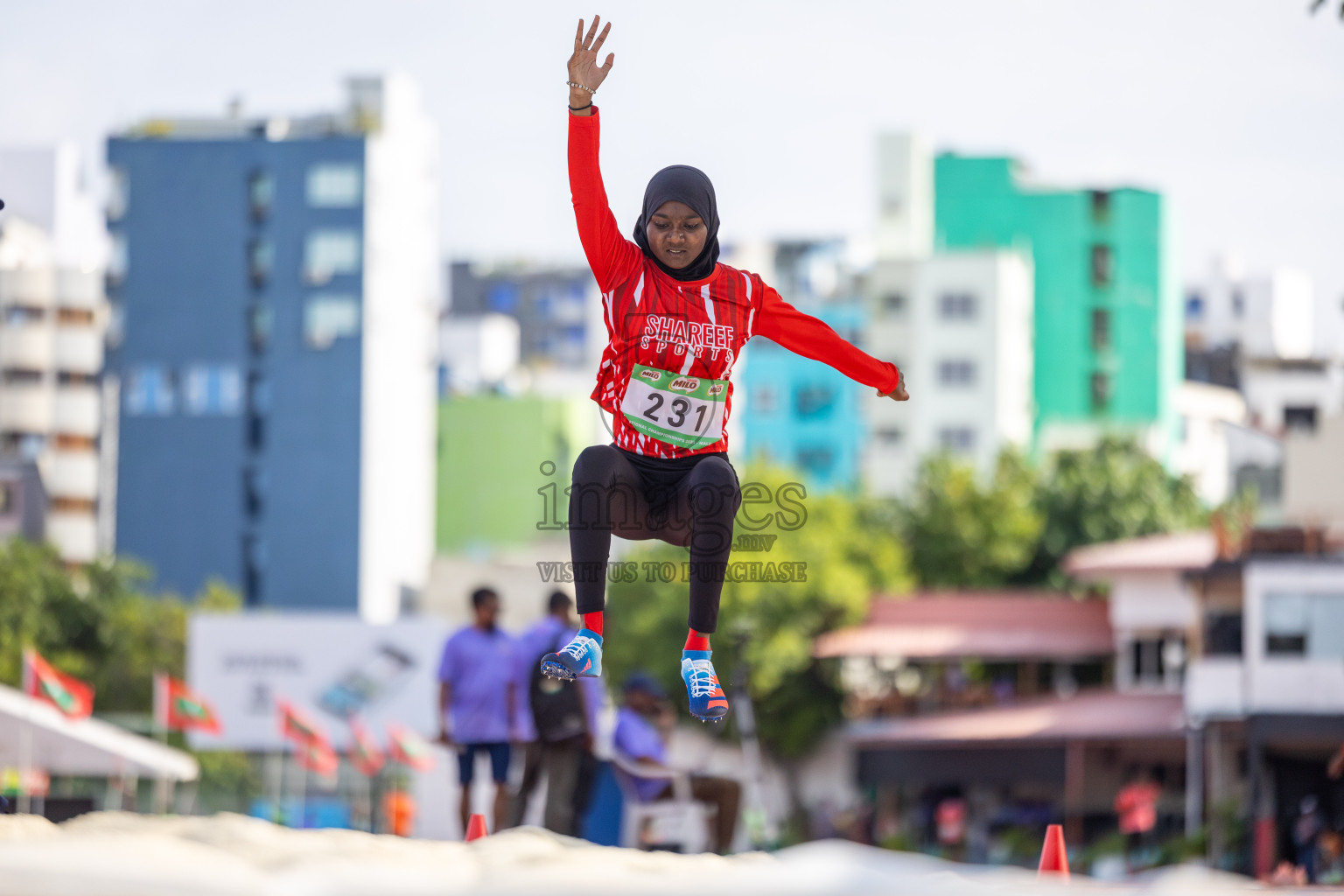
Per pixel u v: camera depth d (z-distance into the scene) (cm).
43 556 11669
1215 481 18162
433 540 16700
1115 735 7169
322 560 14638
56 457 15975
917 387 16150
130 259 14975
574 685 2086
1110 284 17388
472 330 19500
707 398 1078
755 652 8112
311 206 14862
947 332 16125
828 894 689
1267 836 5719
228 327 14850
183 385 14838
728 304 1082
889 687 8988
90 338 16125
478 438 17338
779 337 1104
